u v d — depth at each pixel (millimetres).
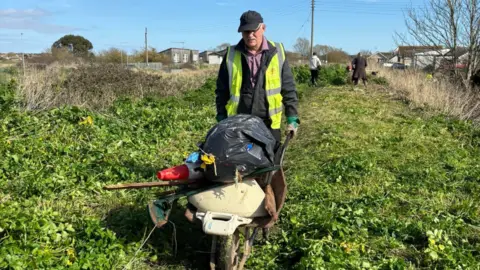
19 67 21375
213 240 4582
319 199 6676
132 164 7496
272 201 4371
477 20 16766
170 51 92562
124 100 12852
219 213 4250
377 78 26797
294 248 5109
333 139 10016
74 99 11930
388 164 8477
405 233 5469
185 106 13648
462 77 17172
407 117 13359
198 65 60062
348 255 4793
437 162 8703
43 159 7141
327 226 5348
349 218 5719
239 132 4344
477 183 7504
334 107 15484
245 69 5086
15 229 4641
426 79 18422
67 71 15750
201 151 4414
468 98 14258
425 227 5520
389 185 7328
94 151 7598
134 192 6469
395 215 6152
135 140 8859
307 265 4504
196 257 5000
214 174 4305
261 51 5047
